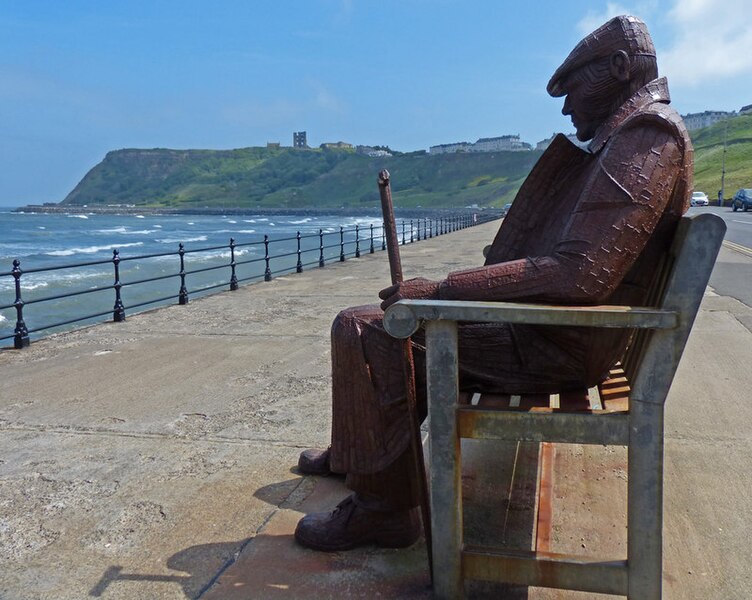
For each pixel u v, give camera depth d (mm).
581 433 2018
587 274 1992
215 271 25594
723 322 7832
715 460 3711
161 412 4781
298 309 9789
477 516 2865
